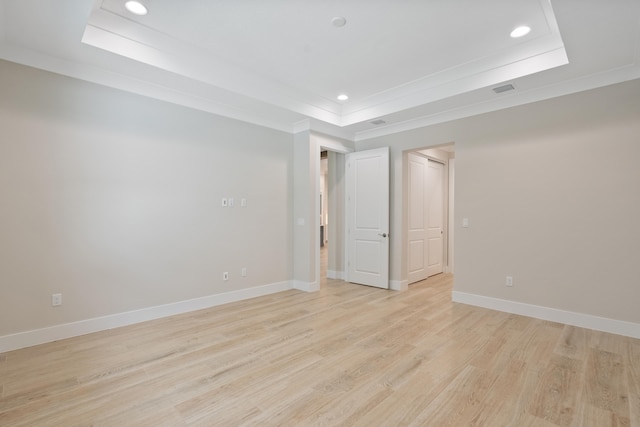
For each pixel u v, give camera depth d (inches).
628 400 77.9
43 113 110.6
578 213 129.7
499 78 128.3
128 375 90.1
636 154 117.7
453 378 88.8
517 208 145.5
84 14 90.5
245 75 143.5
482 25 105.3
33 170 108.8
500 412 73.6
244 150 169.9
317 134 191.6
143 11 99.1
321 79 149.1
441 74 143.5
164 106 139.8
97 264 122.3
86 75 118.2
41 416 71.6
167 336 118.4
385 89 161.3
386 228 193.0
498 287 151.3
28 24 93.4
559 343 112.2
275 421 70.5
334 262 228.8
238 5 95.4
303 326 130.1
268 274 182.1
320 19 102.5
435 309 153.0
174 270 143.6
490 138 153.3
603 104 123.7
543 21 103.4
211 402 77.6
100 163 122.9
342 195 226.1
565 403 76.8
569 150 131.6
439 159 240.7
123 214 128.6
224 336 119.1
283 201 189.9
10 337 104.5
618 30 94.2
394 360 99.8
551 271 136.3
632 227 118.5
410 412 73.7
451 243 249.4
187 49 122.3
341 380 88.0
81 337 116.3
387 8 96.4
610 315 122.5
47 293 111.5
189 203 148.3
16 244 105.9
